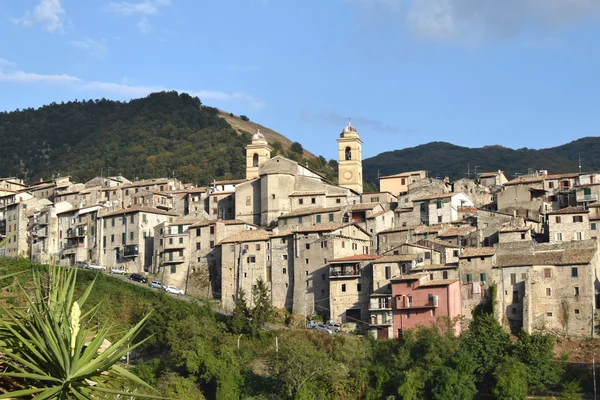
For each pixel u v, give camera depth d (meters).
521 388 131.50
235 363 147.25
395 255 167.38
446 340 144.75
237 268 182.88
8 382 38.34
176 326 155.88
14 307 41.06
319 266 174.00
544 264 154.00
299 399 134.75
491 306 154.38
